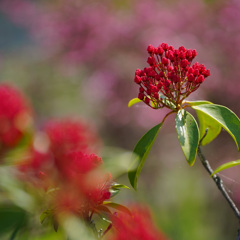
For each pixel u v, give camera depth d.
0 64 13.90
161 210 8.98
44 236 2.09
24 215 1.66
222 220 8.95
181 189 9.51
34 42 14.55
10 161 1.67
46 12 12.09
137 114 10.60
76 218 1.90
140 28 10.70
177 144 10.52
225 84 10.09
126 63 10.80
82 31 11.09
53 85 13.01
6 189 1.64
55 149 1.78
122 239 2.01
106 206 2.28
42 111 12.88
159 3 11.04
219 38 10.36
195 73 2.70
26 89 13.12
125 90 10.75
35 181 1.74
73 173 1.77
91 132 1.88
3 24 16.36
